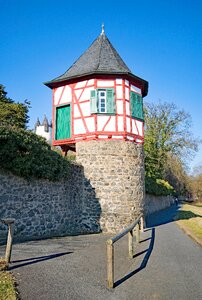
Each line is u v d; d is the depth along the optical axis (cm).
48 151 1114
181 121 3584
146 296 485
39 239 998
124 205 1359
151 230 1370
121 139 1399
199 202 5591
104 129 1400
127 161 1396
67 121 1505
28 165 995
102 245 944
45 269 602
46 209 1127
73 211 1316
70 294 476
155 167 3422
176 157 3741
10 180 960
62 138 1507
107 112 1410
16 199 979
